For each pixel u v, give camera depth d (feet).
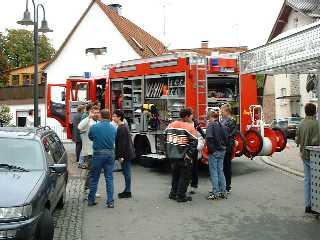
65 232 24.93
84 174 43.27
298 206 30.58
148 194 35.09
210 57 44.14
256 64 39.47
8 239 19.02
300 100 116.06
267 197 33.55
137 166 50.31
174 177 32.99
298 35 32.14
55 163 26.58
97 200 33.04
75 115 51.65
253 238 23.62
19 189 20.76
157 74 46.03
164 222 27.02
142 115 47.14
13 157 24.27
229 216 28.19
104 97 56.29
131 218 28.02
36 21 52.13
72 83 60.59
